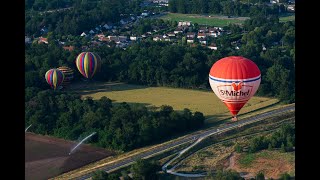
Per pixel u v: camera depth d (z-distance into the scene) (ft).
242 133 618.44
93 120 617.21
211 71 527.81
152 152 565.53
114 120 608.19
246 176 510.99
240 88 507.30
